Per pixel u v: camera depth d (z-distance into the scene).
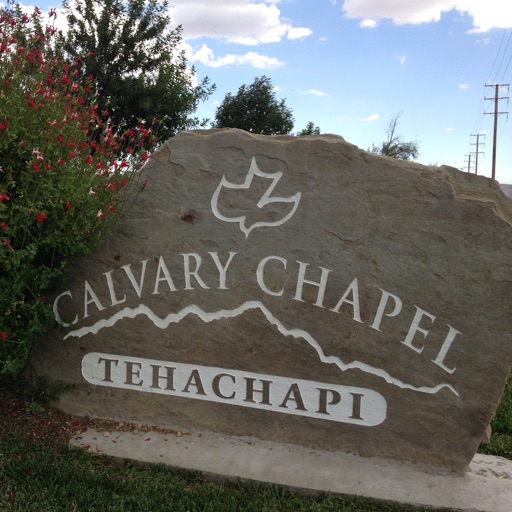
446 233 3.68
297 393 3.99
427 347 3.75
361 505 3.42
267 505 3.36
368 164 3.79
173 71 15.48
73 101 4.56
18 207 3.65
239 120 24.59
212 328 4.12
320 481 3.59
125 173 4.36
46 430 4.19
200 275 4.13
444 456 3.75
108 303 4.32
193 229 4.13
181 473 3.71
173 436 4.17
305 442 4.00
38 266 4.21
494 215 3.59
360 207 3.82
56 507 3.24
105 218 4.08
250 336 4.05
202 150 4.10
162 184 4.18
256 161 4.00
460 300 3.67
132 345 4.29
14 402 4.48
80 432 4.21
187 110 15.62
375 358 3.84
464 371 3.69
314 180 3.90
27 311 4.05
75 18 14.87
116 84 14.63
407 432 3.81
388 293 3.79
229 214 4.06
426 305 3.73
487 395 3.67
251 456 3.88
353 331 3.87
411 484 3.59
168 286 4.20
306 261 3.93
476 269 3.64
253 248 4.02
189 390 4.21
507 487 3.59
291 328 3.98
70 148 4.00
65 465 3.68
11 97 3.88
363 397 3.88
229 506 3.32
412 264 3.74
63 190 3.84
